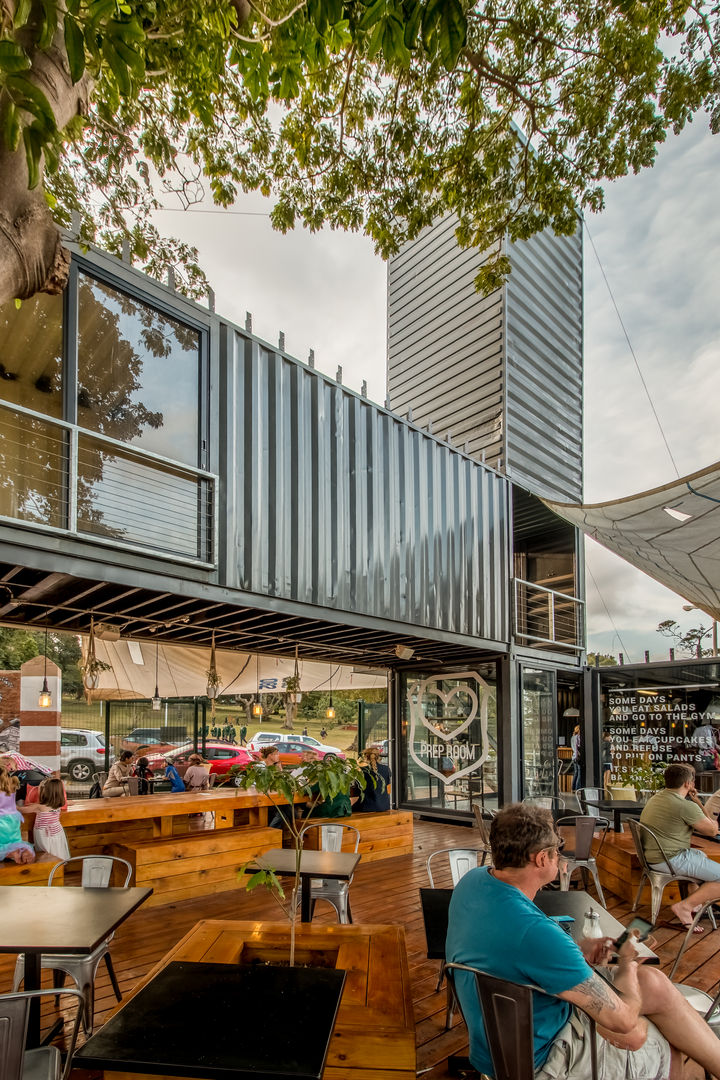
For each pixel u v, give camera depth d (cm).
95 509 512
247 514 624
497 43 643
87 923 282
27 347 487
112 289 544
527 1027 199
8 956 427
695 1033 221
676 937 499
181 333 593
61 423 482
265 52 363
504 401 1191
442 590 895
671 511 613
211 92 542
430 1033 346
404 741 1157
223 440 611
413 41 227
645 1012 224
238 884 648
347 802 764
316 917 549
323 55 328
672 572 779
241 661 1156
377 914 563
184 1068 172
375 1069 200
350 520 750
